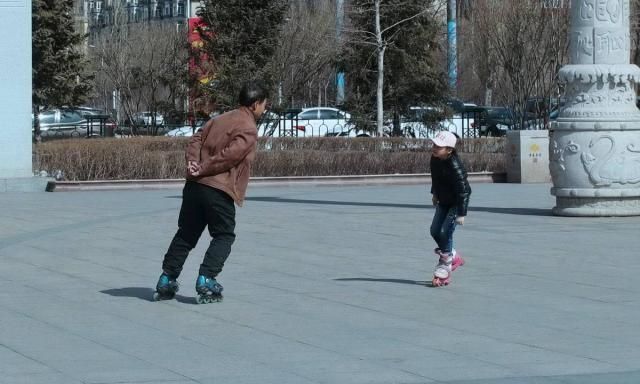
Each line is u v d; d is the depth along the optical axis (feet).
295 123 151.84
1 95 91.09
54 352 30.99
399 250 53.57
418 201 83.35
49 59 151.94
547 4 147.33
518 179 106.42
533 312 37.24
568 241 56.70
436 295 40.68
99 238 58.59
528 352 30.99
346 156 108.58
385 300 39.65
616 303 38.91
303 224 65.57
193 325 35.09
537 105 150.30
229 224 39.01
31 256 51.55
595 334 33.53
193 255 52.90
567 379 27.73
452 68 175.22
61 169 98.48
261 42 140.05
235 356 30.50
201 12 141.90
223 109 139.03
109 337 33.17
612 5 67.41
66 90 156.15
